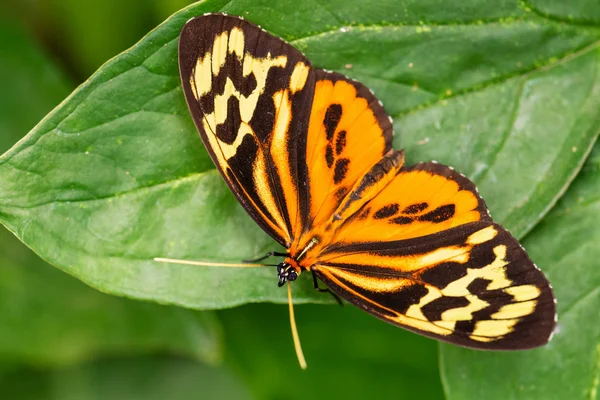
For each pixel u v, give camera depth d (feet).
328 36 1.59
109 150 1.57
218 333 1.68
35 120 1.68
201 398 1.70
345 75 1.58
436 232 1.57
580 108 1.60
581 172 1.60
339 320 1.68
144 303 1.68
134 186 1.58
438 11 1.59
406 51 1.59
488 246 1.55
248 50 1.55
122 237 1.58
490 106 1.60
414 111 1.60
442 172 1.57
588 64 1.60
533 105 1.60
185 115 1.58
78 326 1.68
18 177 1.56
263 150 1.57
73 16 1.69
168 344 1.68
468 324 1.55
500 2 1.59
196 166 1.59
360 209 1.58
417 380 1.67
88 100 1.57
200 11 1.56
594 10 1.59
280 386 1.68
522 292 1.55
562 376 1.59
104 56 1.69
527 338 1.54
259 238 1.59
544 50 1.60
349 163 1.58
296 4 1.58
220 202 1.59
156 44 1.56
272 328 1.69
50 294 1.68
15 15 1.68
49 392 1.69
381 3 1.58
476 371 1.60
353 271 1.57
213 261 1.59
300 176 1.58
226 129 1.56
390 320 1.57
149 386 1.69
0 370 1.68
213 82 1.55
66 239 1.57
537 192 1.59
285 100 1.56
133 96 1.57
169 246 1.59
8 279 1.67
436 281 1.56
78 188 1.57
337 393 1.68
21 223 1.56
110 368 1.69
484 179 1.60
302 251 1.58
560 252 1.60
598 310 1.59
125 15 1.68
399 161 1.58
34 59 1.68
